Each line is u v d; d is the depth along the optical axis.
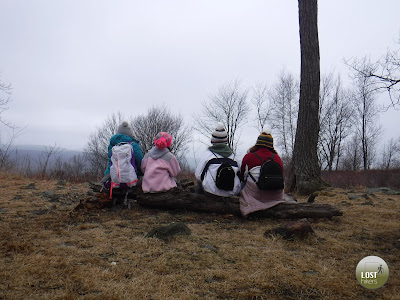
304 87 7.94
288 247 3.74
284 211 4.89
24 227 4.16
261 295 2.64
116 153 5.06
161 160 5.20
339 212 4.99
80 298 2.43
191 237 3.93
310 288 2.78
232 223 4.68
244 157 4.93
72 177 11.70
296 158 7.96
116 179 4.99
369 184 13.47
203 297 2.57
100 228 4.23
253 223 4.71
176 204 5.10
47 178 10.48
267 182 4.65
